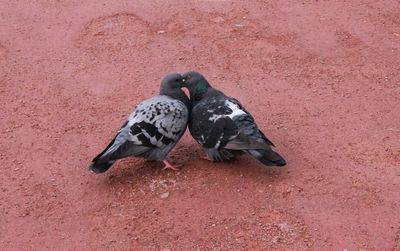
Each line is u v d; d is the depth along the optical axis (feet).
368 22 9.70
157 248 6.81
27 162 7.64
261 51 9.13
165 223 6.99
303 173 7.38
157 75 8.77
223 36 9.41
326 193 7.19
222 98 7.46
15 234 6.97
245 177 7.34
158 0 10.16
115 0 10.18
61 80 8.73
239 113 7.23
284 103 8.29
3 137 7.93
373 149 7.66
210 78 8.69
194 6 10.01
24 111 8.28
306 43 9.28
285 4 10.08
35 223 7.06
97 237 6.91
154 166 7.54
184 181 7.34
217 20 9.72
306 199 7.14
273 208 7.07
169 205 7.13
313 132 7.88
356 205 7.09
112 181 7.39
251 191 7.22
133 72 8.83
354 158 7.55
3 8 10.05
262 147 7.02
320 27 9.58
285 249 6.76
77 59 9.07
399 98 8.38
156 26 9.62
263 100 8.34
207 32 9.50
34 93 8.54
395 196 7.17
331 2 10.14
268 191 7.21
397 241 6.79
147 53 9.14
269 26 9.60
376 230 6.88
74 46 9.29
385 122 8.02
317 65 8.91
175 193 7.23
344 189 7.23
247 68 8.86
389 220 6.96
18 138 7.91
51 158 7.68
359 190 7.22
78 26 9.64
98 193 7.29
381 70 8.83
